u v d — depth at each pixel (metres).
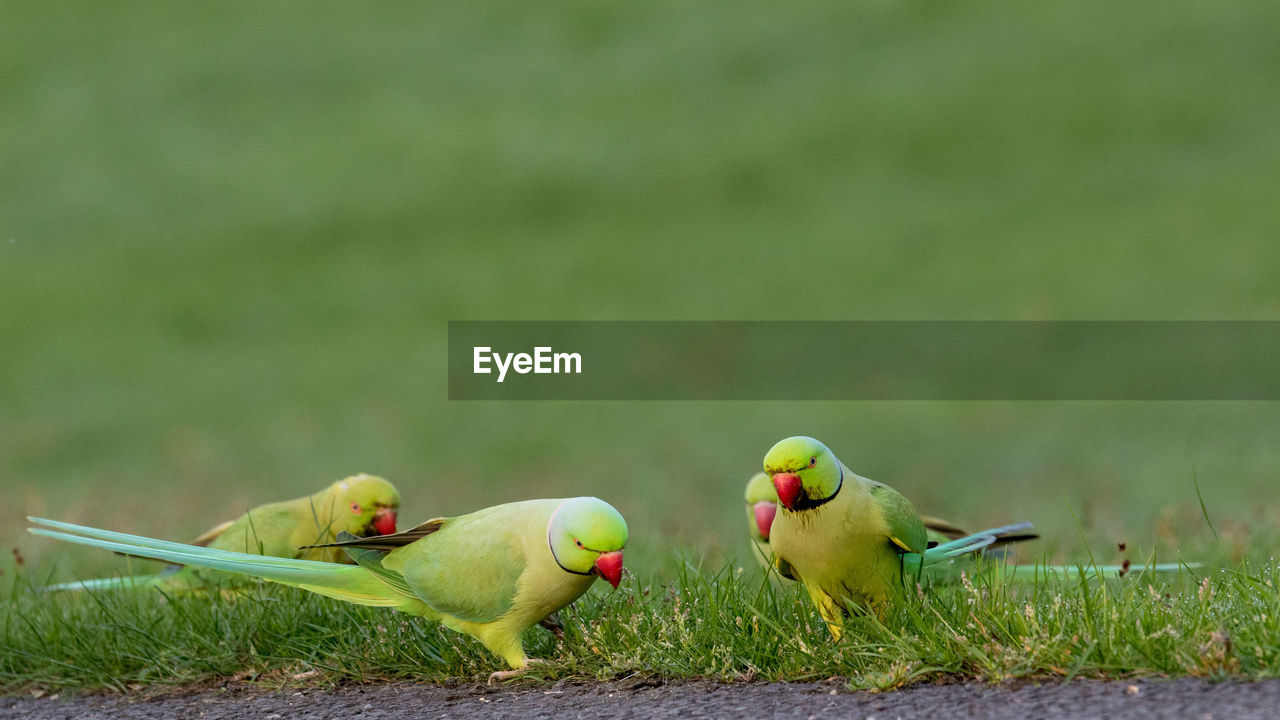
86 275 27.34
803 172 29.91
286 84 38.69
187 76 39.59
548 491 13.86
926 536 4.86
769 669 4.45
